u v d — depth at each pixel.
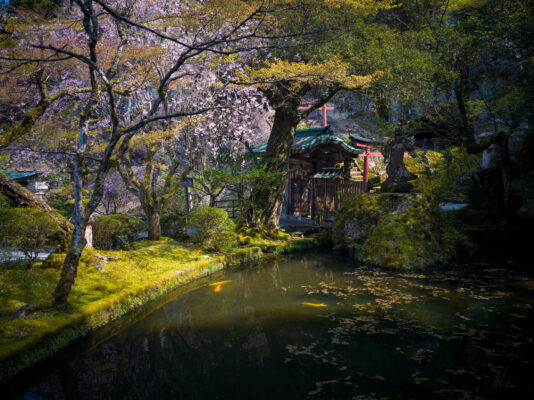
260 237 12.58
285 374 4.48
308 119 28.27
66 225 7.27
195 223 10.85
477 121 18.45
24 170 12.30
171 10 7.77
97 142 10.76
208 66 9.16
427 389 3.99
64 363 4.87
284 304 7.02
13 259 7.43
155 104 5.80
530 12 11.30
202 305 7.05
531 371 4.32
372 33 11.97
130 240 10.62
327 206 14.84
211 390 4.19
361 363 4.62
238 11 6.76
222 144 16.12
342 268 9.79
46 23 6.19
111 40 7.70
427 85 11.41
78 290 6.45
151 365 4.82
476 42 11.18
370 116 27.23
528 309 6.42
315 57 10.85
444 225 11.02
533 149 12.77
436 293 7.40
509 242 11.65
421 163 15.91
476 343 5.09
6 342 4.52
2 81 6.17
